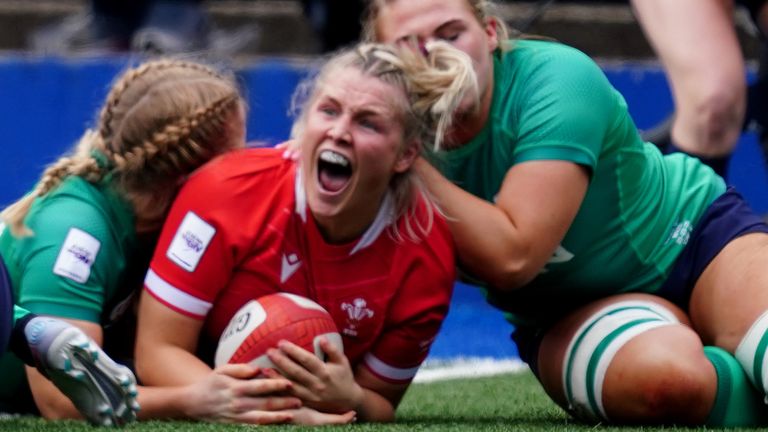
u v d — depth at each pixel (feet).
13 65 81.97
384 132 35.78
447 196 37.68
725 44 54.80
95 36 89.71
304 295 37.35
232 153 38.52
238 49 91.30
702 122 54.60
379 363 37.88
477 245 37.58
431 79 36.32
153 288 37.32
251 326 36.11
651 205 41.19
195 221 37.11
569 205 38.34
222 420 35.81
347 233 36.81
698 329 41.14
